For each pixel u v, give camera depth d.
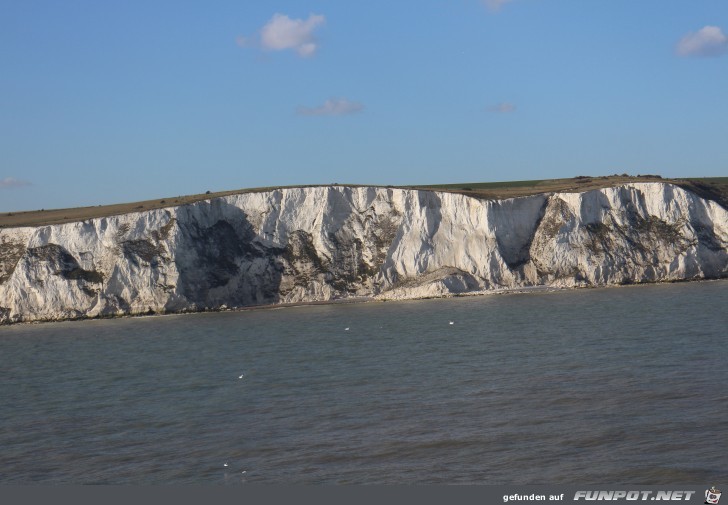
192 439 44.66
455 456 39.47
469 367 58.97
